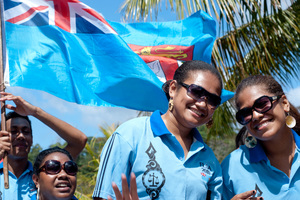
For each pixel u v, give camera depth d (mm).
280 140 3174
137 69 4102
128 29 4660
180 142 3061
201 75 2992
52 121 4074
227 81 8406
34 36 4125
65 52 4156
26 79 3965
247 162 3271
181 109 2988
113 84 4141
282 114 3115
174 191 2861
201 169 3029
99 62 4191
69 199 3592
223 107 9211
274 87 3145
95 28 4234
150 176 2863
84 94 4113
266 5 8391
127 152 2879
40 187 3598
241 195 2865
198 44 4426
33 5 4191
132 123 3010
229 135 9922
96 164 8953
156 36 4605
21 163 3908
